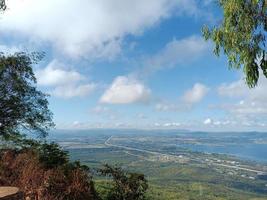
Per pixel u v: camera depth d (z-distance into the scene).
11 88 19.56
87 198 11.25
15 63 19.69
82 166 12.94
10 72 19.64
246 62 9.12
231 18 9.08
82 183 11.28
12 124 19.48
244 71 9.16
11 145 18.02
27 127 20.12
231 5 8.94
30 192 11.07
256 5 8.86
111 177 14.33
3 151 16.36
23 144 17.28
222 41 9.46
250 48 9.09
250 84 9.17
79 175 11.48
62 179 11.23
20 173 13.22
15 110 19.50
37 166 12.52
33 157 13.63
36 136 19.61
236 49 9.20
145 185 14.51
